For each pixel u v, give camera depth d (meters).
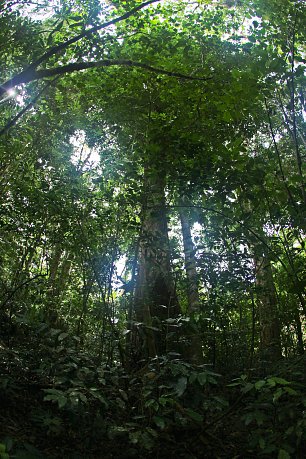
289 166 6.59
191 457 3.19
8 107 6.15
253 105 4.73
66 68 3.41
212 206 5.20
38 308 6.16
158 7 7.34
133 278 5.32
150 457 3.26
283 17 4.77
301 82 4.66
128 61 3.80
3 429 3.14
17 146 6.30
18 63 5.19
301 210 4.07
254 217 4.80
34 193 5.57
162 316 5.84
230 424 3.75
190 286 5.57
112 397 3.80
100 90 6.51
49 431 3.18
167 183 5.14
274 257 4.55
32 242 5.86
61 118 7.09
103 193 5.82
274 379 2.76
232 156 4.36
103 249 5.69
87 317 6.35
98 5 5.43
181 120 4.95
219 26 7.25
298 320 6.77
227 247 4.99
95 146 7.23
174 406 3.40
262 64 4.39
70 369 3.71
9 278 6.05
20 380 4.05
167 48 5.80
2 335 4.65
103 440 3.48
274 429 3.08
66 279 7.69
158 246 5.46
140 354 4.81
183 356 5.18
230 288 5.07
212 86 4.92
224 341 5.77
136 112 6.35
